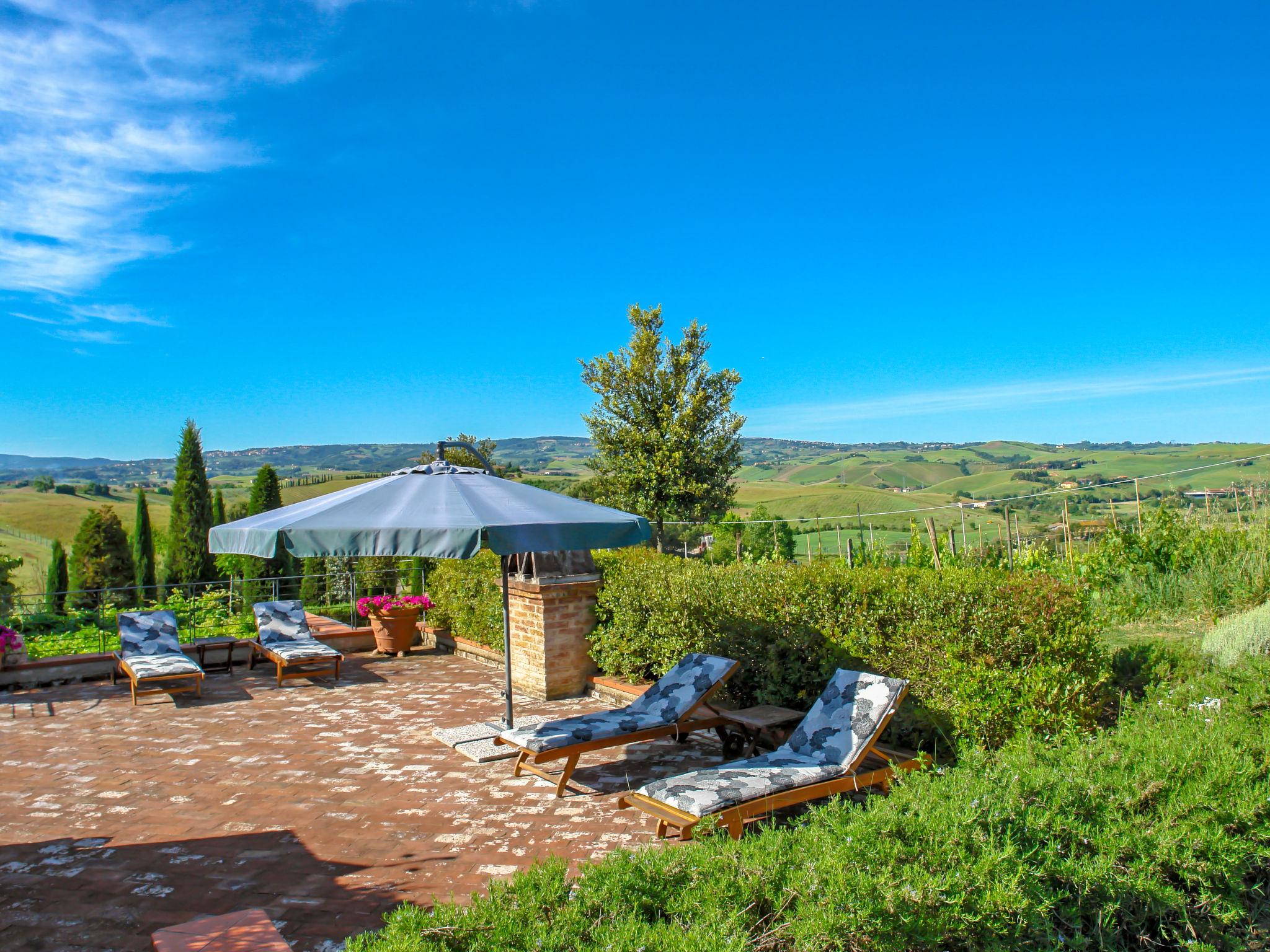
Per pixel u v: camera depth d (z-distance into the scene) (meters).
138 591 26.98
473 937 2.49
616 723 6.01
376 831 5.04
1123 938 3.24
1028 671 5.53
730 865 2.93
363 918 3.88
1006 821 3.24
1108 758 3.82
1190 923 3.26
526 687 9.33
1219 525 11.98
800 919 2.62
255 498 26.22
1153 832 3.32
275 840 4.92
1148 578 11.58
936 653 5.96
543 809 5.41
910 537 14.32
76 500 58.03
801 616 6.96
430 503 6.12
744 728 6.59
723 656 7.30
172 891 4.21
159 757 6.82
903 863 2.93
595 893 2.76
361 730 7.66
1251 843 3.40
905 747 6.18
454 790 5.83
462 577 11.41
